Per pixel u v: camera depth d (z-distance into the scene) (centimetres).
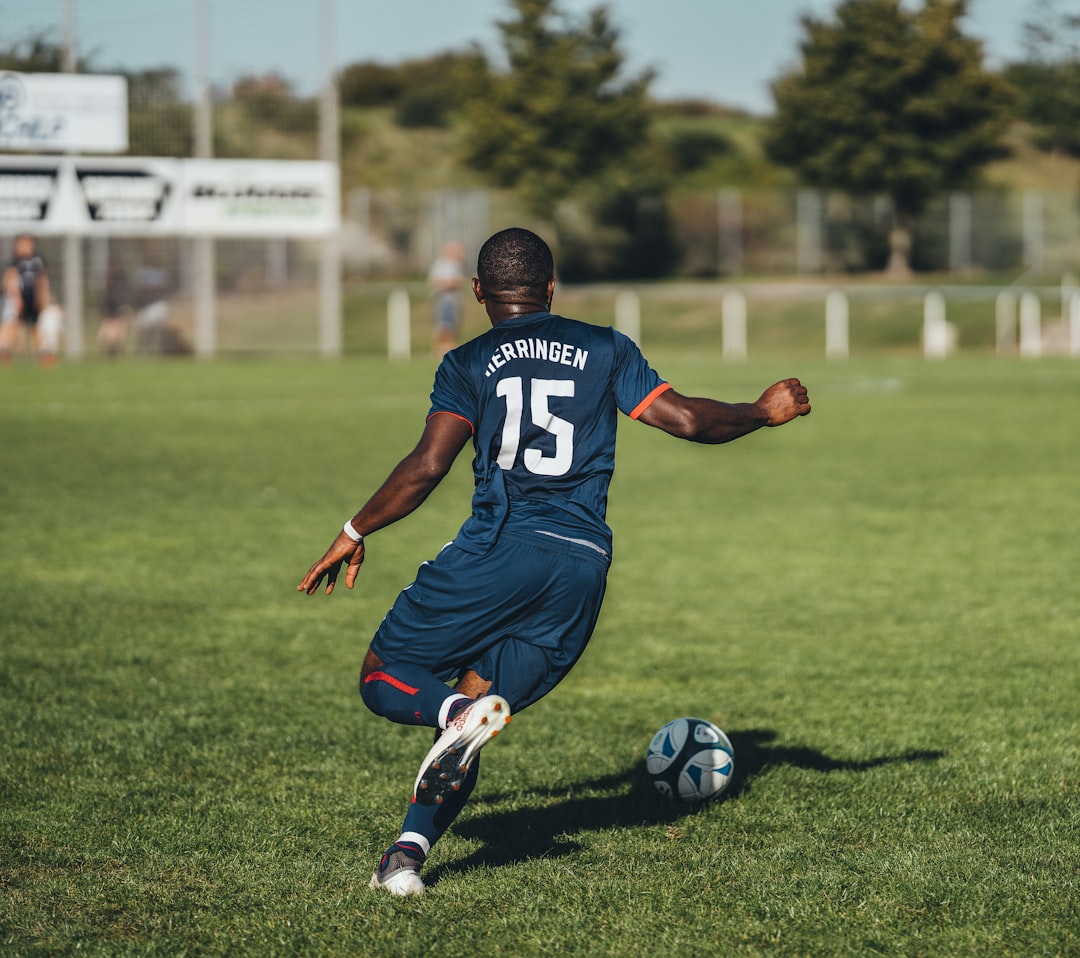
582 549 517
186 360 4300
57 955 475
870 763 718
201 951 479
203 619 1070
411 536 1456
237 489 1755
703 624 1075
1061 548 1388
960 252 7150
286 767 707
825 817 628
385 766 711
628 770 710
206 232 4084
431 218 7188
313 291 4559
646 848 586
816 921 502
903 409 2897
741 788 675
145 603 1120
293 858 572
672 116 10812
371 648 536
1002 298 5422
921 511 1630
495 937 489
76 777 686
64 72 4044
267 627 1046
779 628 1058
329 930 495
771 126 7375
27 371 3753
